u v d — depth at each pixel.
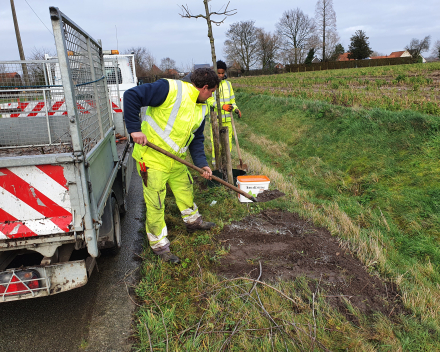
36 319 2.57
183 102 2.86
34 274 2.12
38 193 2.06
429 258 3.41
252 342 2.29
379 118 6.69
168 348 2.22
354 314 2.52
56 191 2.07
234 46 58.47
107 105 3.84
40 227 2.07
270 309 2.57
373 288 2.86
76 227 2.12
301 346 2.22
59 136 4.30
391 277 3.02
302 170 6.48
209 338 2.32
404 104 8.59
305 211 4.52
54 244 2.16
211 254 3.44
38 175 2.03
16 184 2.02
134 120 2.75
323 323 2.43
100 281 3.09
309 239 3.69
